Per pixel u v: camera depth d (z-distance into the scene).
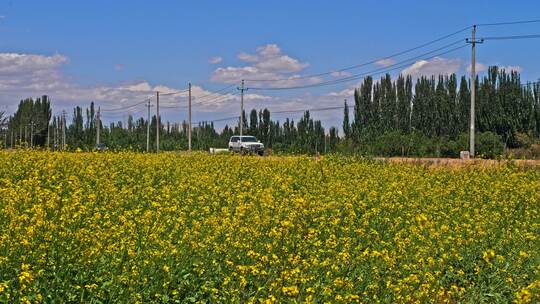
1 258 9.85
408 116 73.69
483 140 56.09
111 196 17.05
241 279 10.62
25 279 9.08
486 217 17.89
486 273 13.45
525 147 59.72
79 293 9.76
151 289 10.31
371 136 72.75
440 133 70.25
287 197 19.66
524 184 23.25
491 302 12.41
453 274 13.12
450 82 70.06
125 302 9.70
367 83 76.00
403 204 19.09
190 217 15.35
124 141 89.62
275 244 12.92
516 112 64.06
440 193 21.45
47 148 27.48
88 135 100.56
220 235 12.98
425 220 13.92
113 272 10.16
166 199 17.48
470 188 22.75
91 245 11.12
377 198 19.53
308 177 23.91
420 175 25.84
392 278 11.74
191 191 19.23
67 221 12.34
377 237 14.82
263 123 90.81
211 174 23.09
